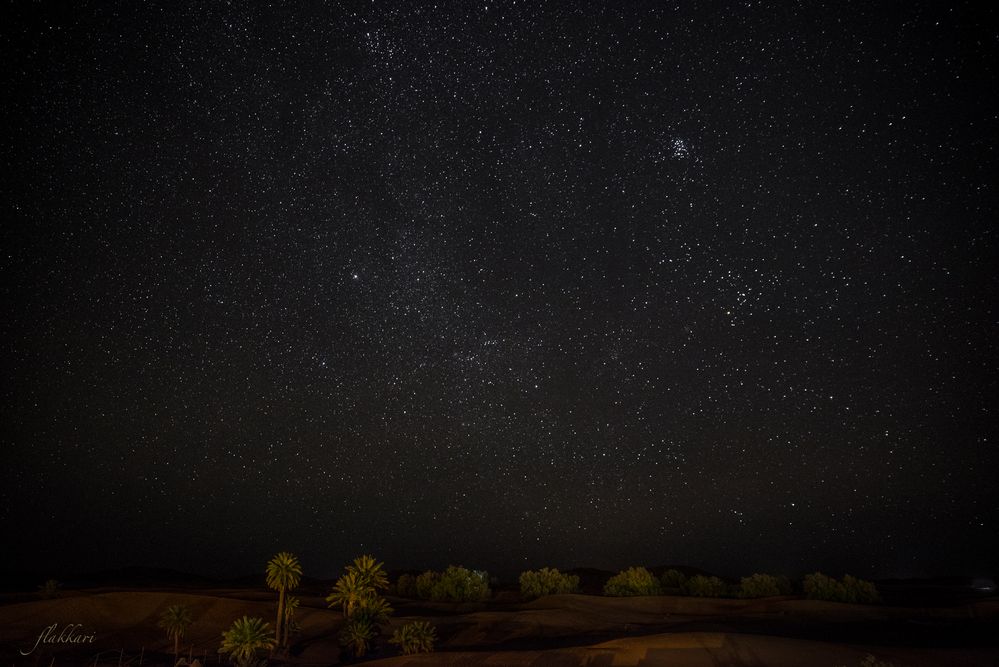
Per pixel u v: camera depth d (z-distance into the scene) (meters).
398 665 35.78
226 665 42.41
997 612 56.94
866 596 68.19
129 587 93.06
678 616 60.69
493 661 34.91
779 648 33.78
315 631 53.50
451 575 76.94
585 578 111.06
